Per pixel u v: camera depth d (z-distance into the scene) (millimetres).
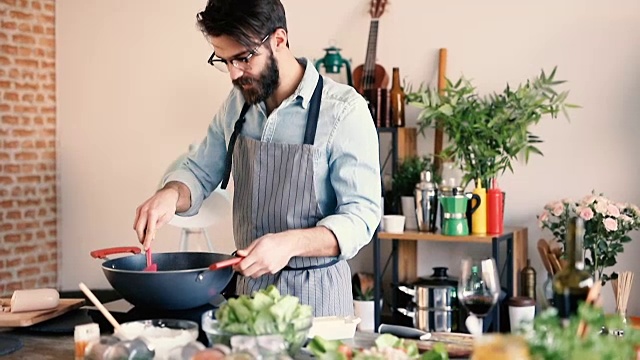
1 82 5656
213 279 2234
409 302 4398
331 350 1812
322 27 5023
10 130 5703
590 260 4188
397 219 4418
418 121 4715
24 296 2383
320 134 2588
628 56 4355
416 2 4777
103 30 5711
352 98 2590
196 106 5469
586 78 4441
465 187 4406
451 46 4711
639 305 4367
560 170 4512
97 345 1832
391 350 1777
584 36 4434
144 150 5645
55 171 5871
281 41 2498
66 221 5883
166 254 2508
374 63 4738
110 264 2352
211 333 1838
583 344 1452
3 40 5656
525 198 4586
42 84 5828
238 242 2816
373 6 4844
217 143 2895
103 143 5758
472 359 1516
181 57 5488
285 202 2641
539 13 4520
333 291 2631
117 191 5750
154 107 5594
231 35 2365
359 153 2551
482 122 4180
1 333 2316
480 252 4688
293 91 2625
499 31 4605
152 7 5551
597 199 4059
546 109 4258
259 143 2654
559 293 1699
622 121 4375
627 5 4344
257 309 1828
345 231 2369
